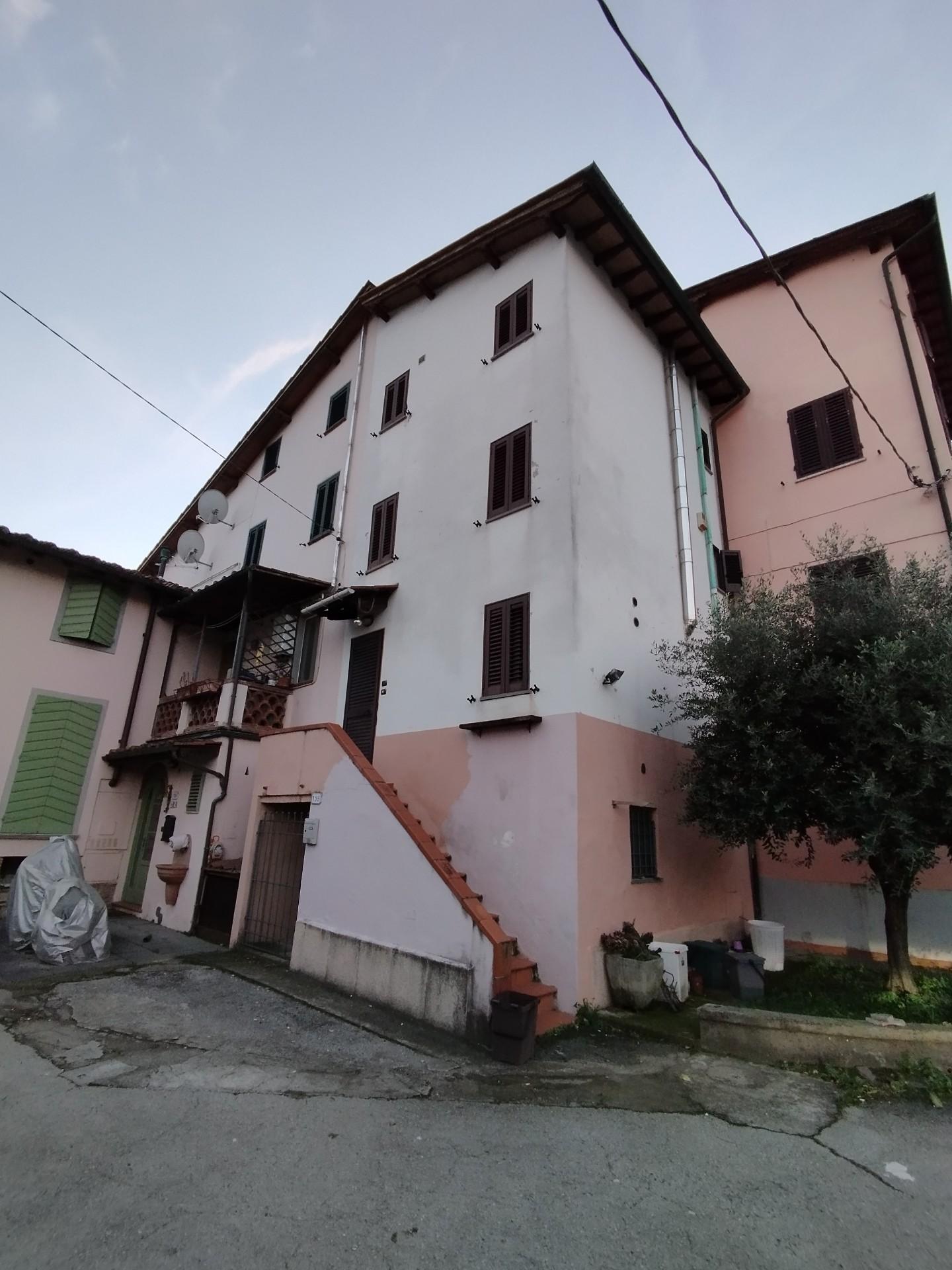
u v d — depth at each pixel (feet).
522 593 27.40
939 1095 15.64
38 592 41.06
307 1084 16.02
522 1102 15.39
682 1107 15.25
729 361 41.98
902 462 35.73
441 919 21.06
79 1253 9.57
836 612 23.53
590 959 22.08
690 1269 9.77
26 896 29.48
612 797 25.09
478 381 33.58
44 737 39.81
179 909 34.12
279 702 38.42
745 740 23.49
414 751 29.66
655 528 33.45
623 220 31.86
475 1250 10.04
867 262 40.11
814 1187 11.99
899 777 21.13
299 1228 10.41
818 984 25.79
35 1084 15.43
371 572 36.24
